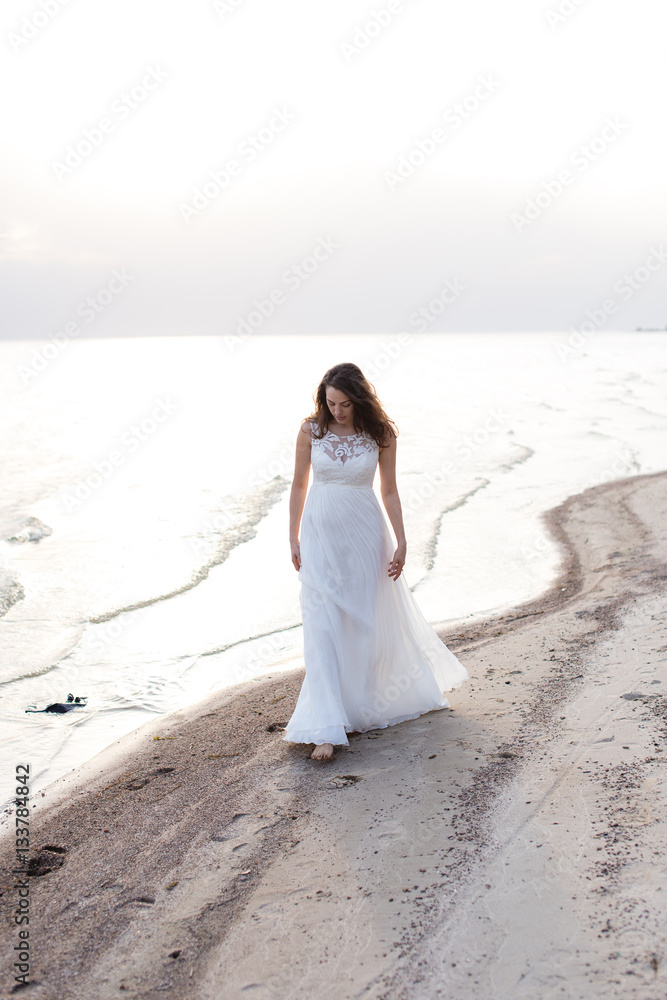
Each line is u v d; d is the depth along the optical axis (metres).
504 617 6.37
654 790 3.02
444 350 122.69
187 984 2.31
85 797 3.71
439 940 2.35
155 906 2.74
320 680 3.80
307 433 3.93
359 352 117.12
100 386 52.19
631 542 8.70
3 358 109.31
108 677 5.59
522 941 2.29
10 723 4.80
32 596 7.60
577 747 3.51
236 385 50.12
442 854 2.81
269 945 2.44
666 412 26.19
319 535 3.81
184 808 3.48
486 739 3.74
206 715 4.78
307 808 3.32
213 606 7.26
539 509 11.31
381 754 3.73
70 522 11.20
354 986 2.21
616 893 2.44
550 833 2.84
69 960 2.47
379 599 3.93
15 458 19.64
